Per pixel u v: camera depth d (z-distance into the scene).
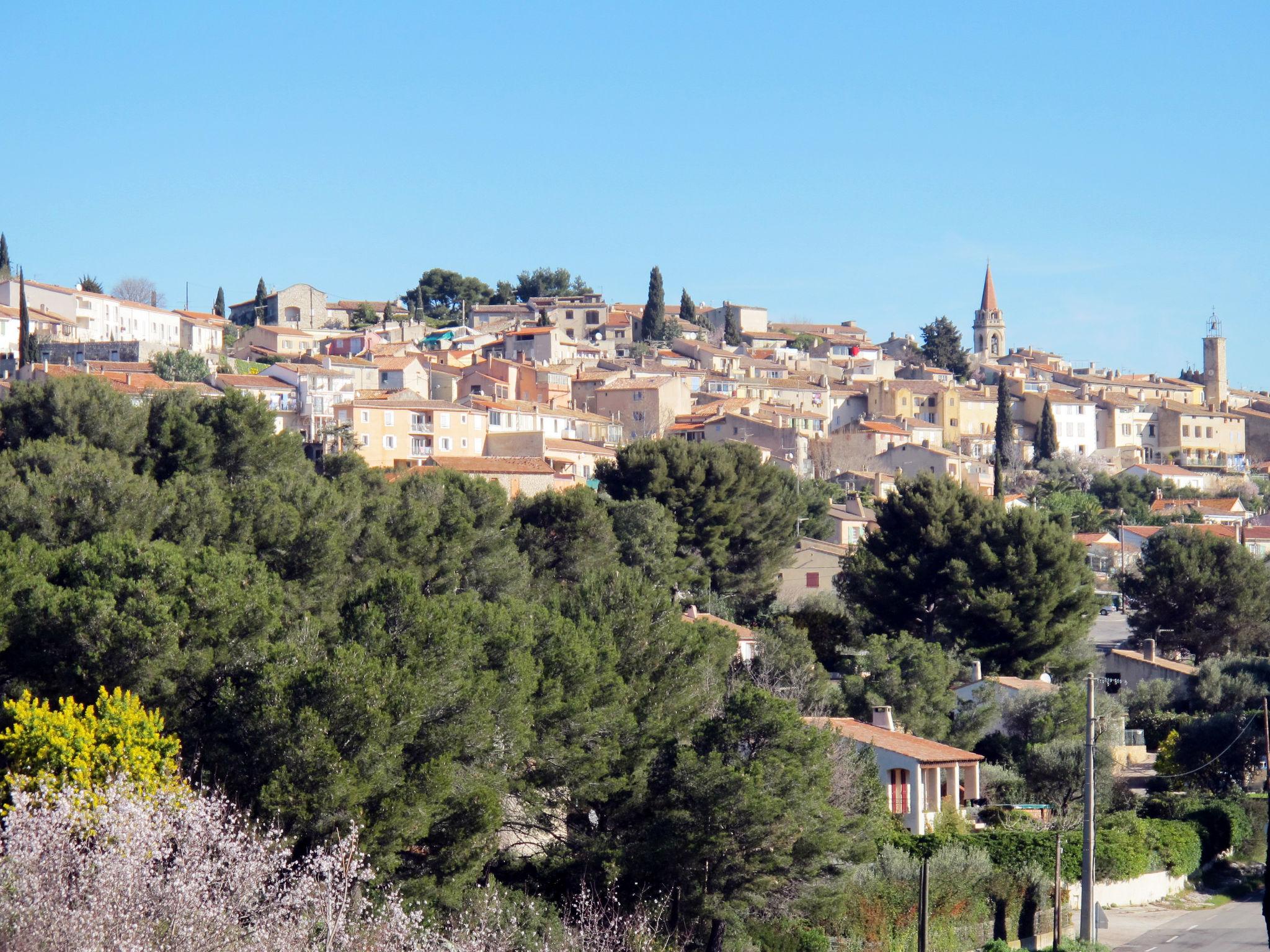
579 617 112.56
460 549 141.00
